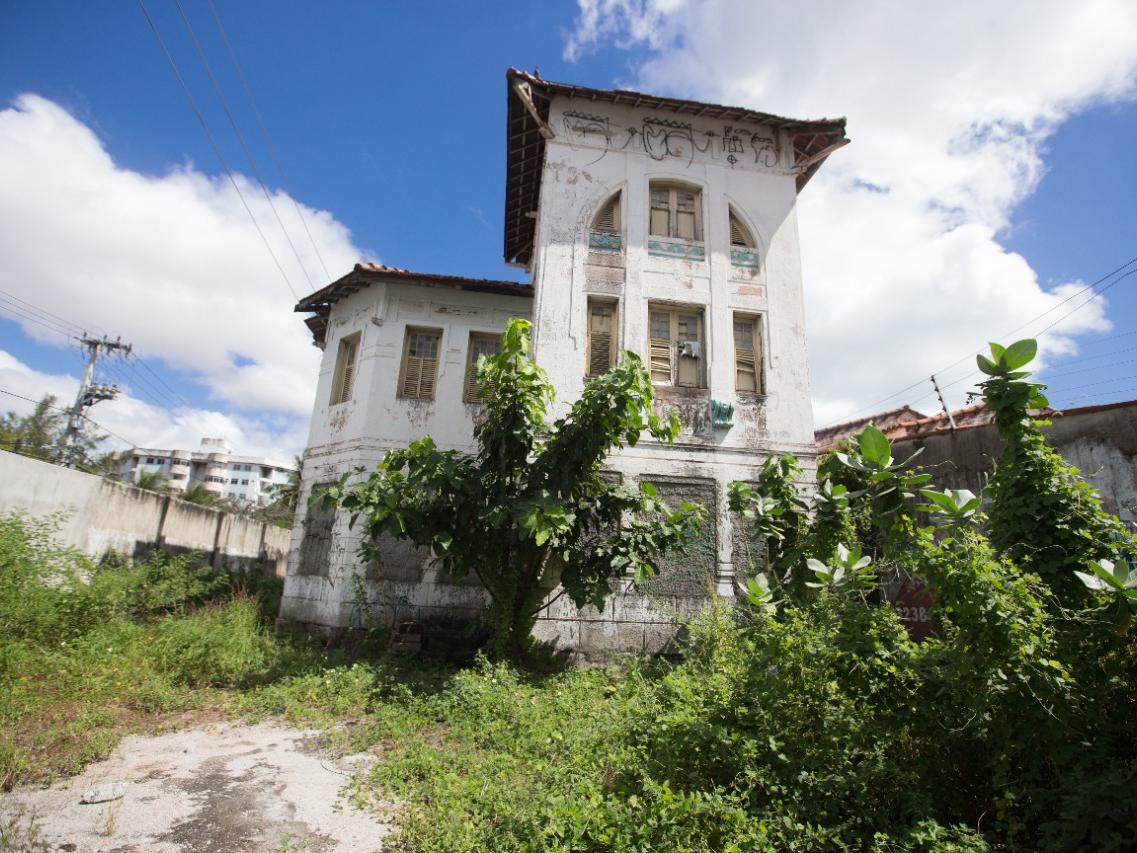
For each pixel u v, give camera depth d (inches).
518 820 161.9
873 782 154.6
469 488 330.6
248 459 2856.8
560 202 485.7
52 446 1075.3
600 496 359.3
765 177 518.9
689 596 419.8
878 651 163.5
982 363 217.5
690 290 482.9
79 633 318.7
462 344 535.5
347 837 169.5
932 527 188.4
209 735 245.3
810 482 452.4
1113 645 152.8
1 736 215.2
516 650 357.4
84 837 162.1
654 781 166.1
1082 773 137.3
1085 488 191.6
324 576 485.1
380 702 285.4
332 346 567.5
